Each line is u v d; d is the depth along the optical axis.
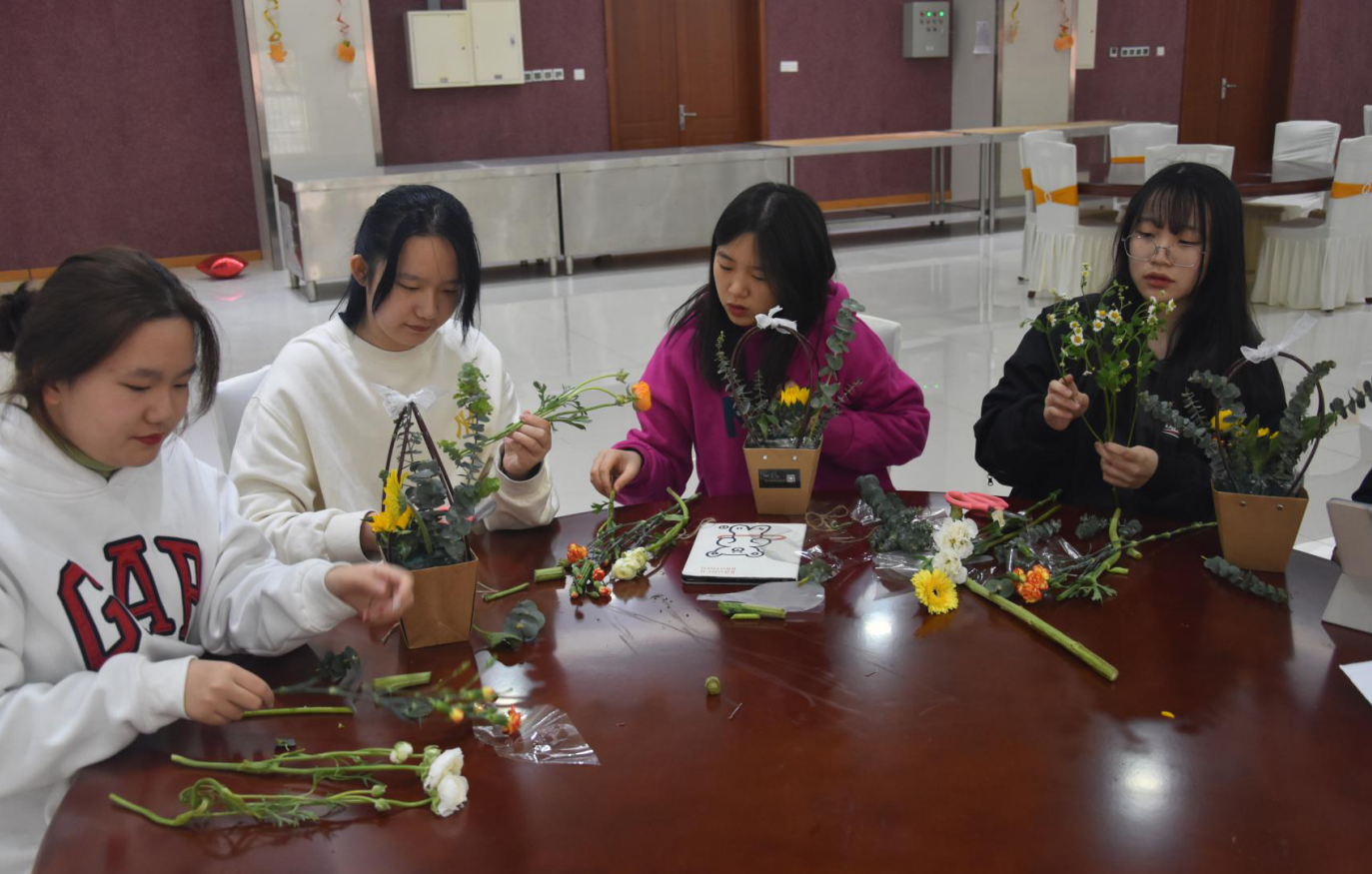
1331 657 1.25
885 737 1.11
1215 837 0.95
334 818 1.01
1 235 7.77
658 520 1.68
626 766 1.08
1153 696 1.18
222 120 8.11
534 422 1.61
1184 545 1.56
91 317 1.08
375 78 7.96
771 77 9.66
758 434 1.70
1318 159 7.42
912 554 1.54
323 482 1.78
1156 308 1.61
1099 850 0.94
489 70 8.43
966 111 10.21
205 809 1.00
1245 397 1.79
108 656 1.22
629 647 1.32
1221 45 11.39
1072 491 1.92
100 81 7.77
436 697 1.18
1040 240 6.42
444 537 1.31
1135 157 7.32
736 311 1.82
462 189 7.21
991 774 1.05
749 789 1.03
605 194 7.60
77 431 1.14
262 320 6.46
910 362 5.14
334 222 6.88
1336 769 1.05
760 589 1.45
